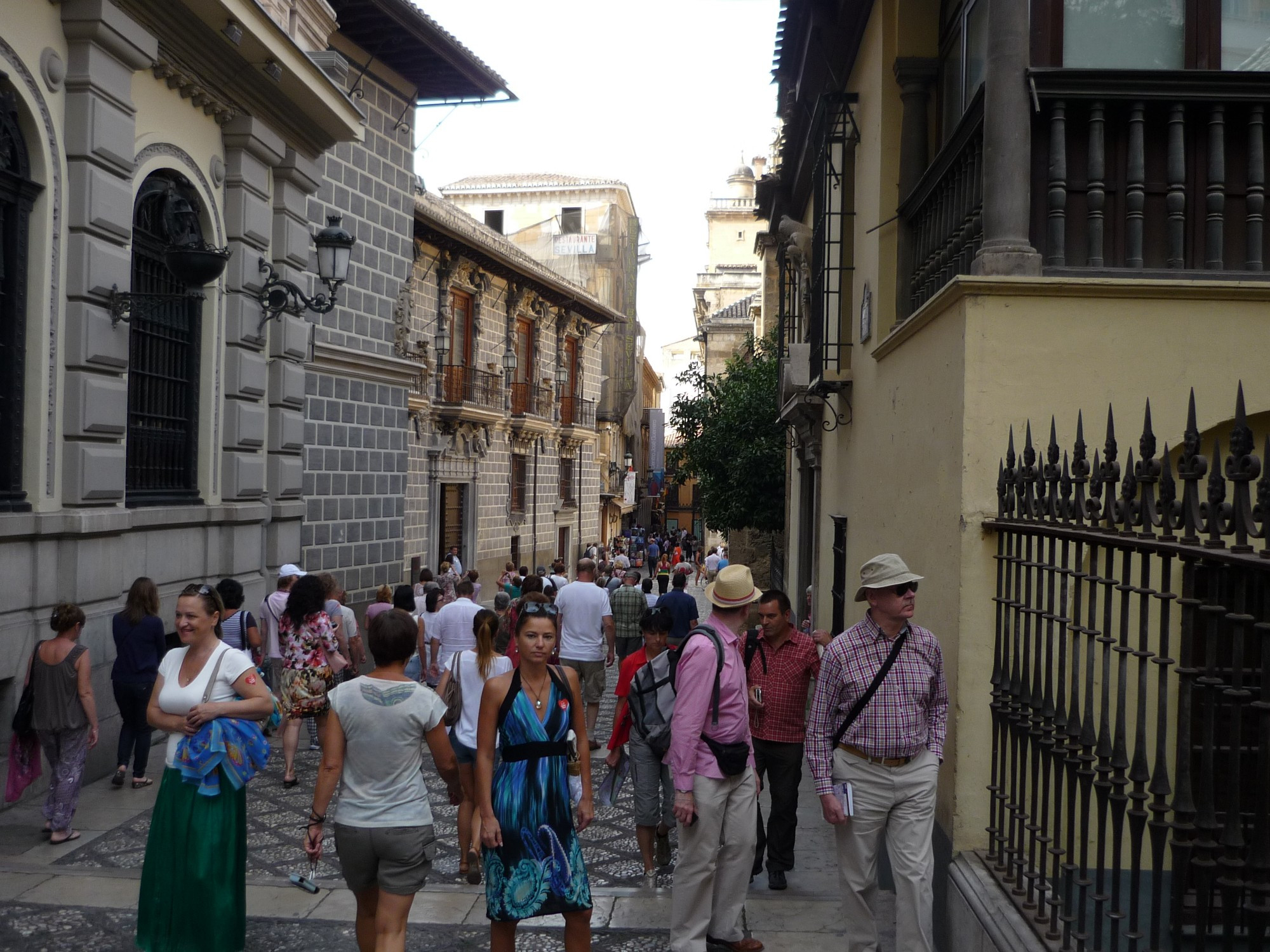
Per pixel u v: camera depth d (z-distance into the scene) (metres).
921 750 4.91
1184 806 3.29
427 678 11.14
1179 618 5.19
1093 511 4.03
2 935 5.52
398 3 15.61
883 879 6.61
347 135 12.98
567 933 4.83
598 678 11.24
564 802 4.77
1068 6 5.62
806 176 15.38
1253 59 5.60
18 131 7.84
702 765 5.43
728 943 5.59
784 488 21.97
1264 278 5.20
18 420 7.90
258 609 12.04
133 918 5.77
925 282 7.27
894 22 8.07
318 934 5.66
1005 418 5.13
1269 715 2.90
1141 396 5.10
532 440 33.66
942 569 5.56
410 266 18.16
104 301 8.67
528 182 47.66
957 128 6.11
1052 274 5.26
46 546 8.11
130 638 8.40
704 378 25.17
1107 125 5.42
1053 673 5.14
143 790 8.42
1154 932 3.46
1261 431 5.29
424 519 25.95
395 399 17.30
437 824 7.92
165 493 10.27
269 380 12.44
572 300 35.50
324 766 4.69
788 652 6.78
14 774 7.00
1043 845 4.31
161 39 9.42
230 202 11.26
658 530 66.25
